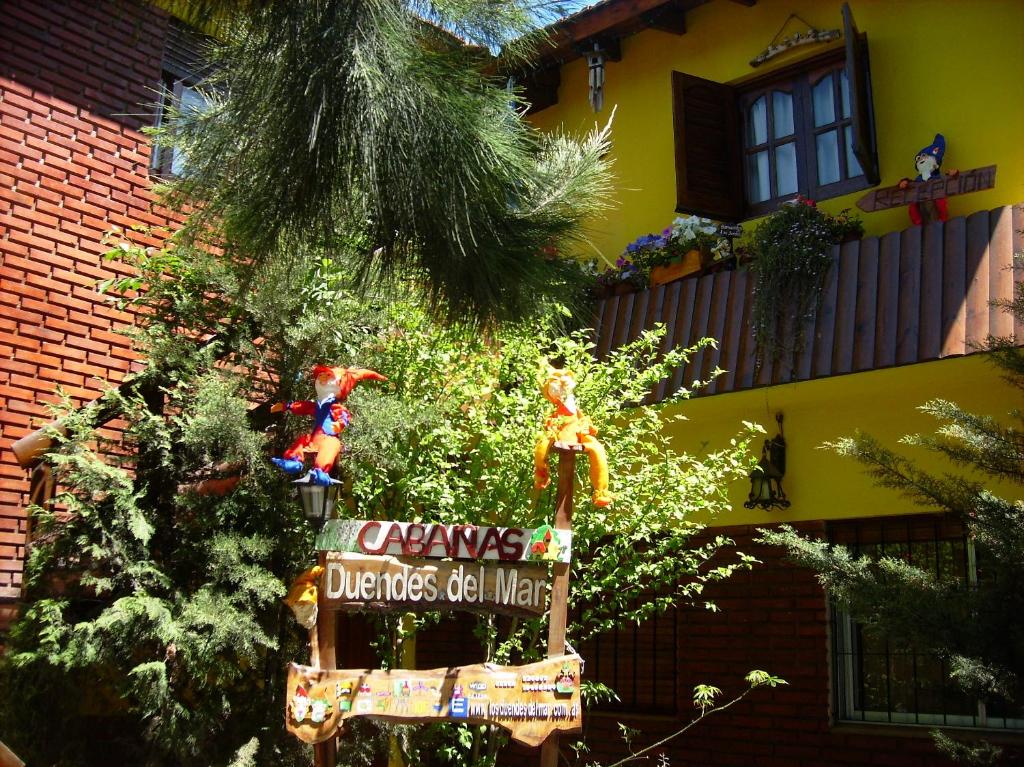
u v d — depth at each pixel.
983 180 6.49
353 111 3.30
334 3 3.32
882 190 6.83
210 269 5.60
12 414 6.77
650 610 6.07
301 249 3.79
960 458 4.66
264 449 5.59
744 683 7.31
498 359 6.34
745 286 6.92
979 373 6.32
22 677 4.97
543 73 9.44
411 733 6.22
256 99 3.34
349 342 5.80
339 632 8.04
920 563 6.72
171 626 4.88
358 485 5.95
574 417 4.38
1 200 6.93
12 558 6.59
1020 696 3.95
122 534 5.12
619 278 7.91
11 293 6.90
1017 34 6.94
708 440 7.72
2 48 7.05
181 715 4.95
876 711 6.77
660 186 8.89
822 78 8.20
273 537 5.43
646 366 6.87
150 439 5.33
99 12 7.60
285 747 5.49
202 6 3.51
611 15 8.56
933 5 7.42
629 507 6.09
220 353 5.74
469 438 6.38
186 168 3.61
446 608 3.99
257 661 5.70
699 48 8.90
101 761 5.13
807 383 6.71
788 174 8.34
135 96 7.82
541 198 3.78
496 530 4.08
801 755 6.92
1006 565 4.16
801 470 7.22
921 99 7.38
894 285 6.16
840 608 4.64
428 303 3.90
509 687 3.98
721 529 7.69
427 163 3.41
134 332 5.74
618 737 7.64
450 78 3.51
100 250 7.46
